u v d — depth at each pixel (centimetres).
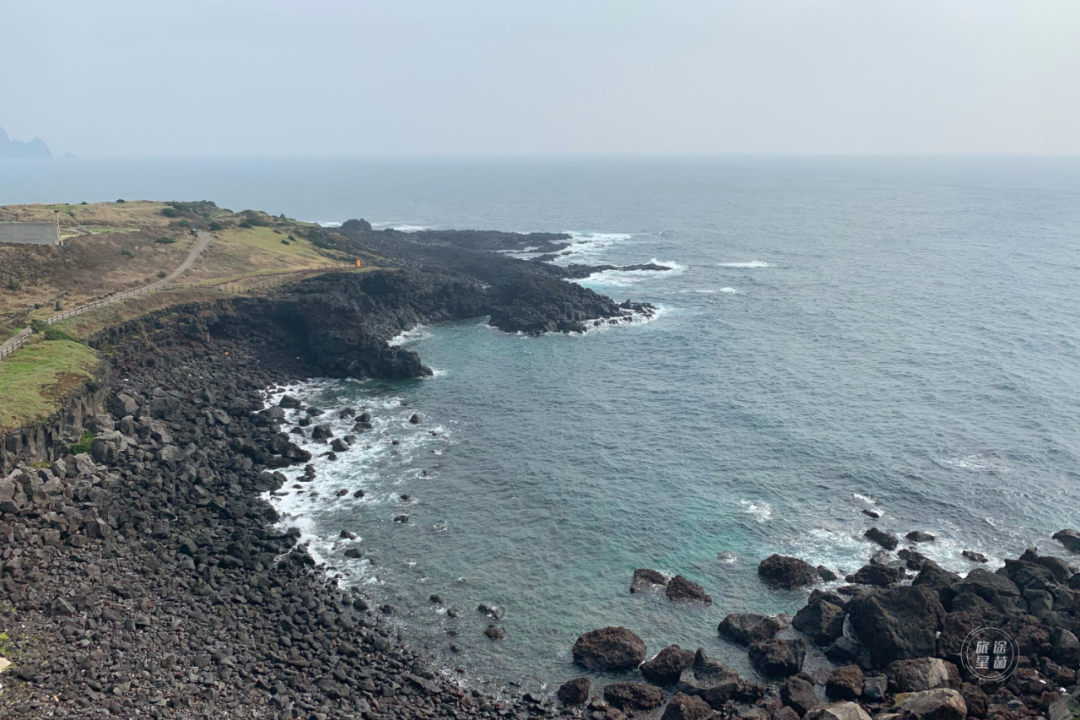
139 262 10400
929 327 10475
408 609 4491
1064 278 13525
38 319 7562
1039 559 4666
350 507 5697
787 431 7012
